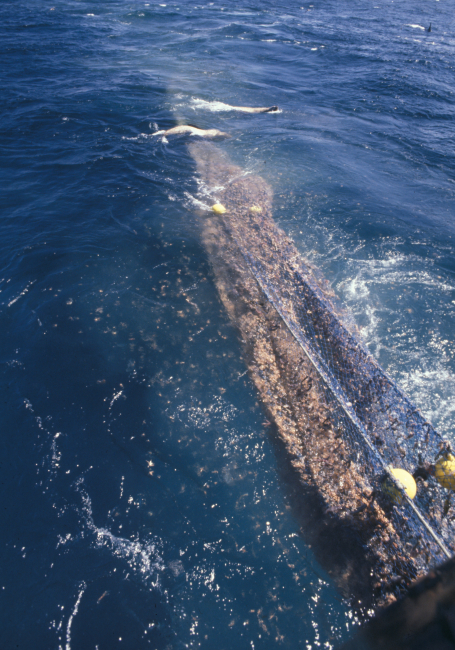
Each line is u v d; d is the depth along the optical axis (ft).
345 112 52.16
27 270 25.30
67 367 20.33
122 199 32.55
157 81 58.75
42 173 35.27
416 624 10.95
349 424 16.99
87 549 14.51
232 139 44.11
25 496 15.74
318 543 14.88
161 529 15.20
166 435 18.08
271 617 13.32
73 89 52.65
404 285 26.30
